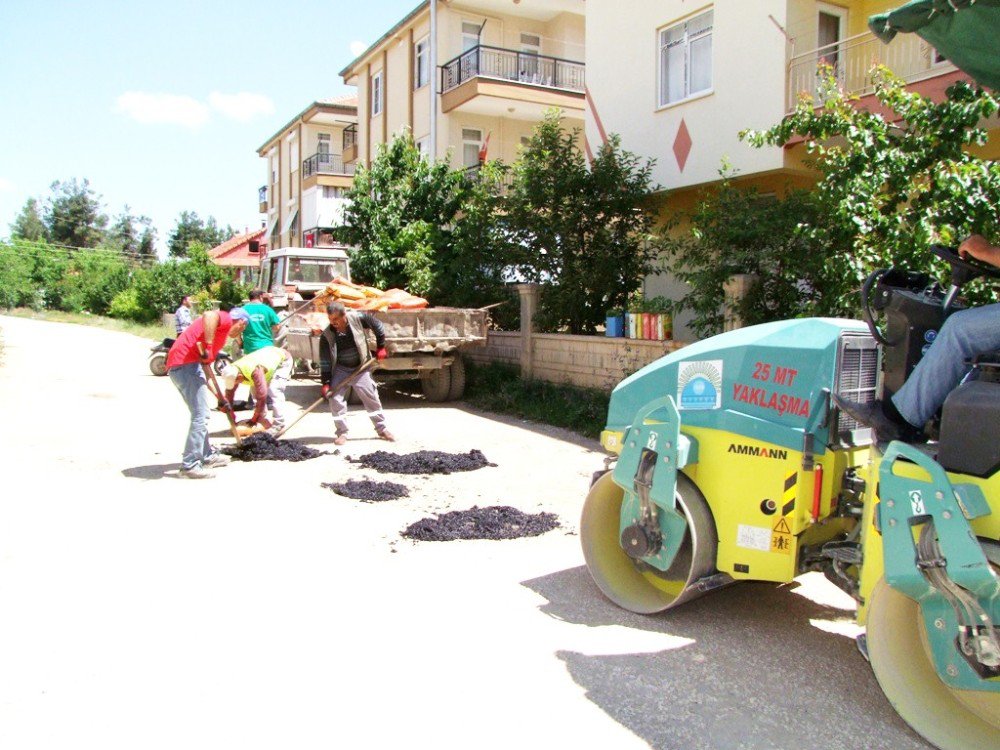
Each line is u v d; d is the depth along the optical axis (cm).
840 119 835
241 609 457
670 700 365
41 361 1923
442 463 833
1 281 4656
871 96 1157
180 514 645
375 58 2906
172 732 330
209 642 414
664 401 449
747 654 415
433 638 425
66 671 380
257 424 980
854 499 419
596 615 462
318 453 900
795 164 1261
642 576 504
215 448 912
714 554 440
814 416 402
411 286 1591
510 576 521
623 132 1588
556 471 834
